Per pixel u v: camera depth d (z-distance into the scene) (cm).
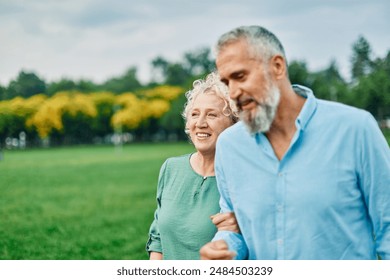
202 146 366
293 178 281
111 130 11875
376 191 279
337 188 276
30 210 1672
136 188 2212
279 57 279
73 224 1392
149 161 4194
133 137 12519
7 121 9306
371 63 5278
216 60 283
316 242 278
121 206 1695
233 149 302
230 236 310
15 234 1262
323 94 5225
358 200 283
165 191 388
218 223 318
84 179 2717
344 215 279
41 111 9775
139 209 1619
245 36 275
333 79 6244
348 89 4972
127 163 4003
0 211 1652
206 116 364
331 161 278
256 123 276
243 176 297
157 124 11994
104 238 1181
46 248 1097
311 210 277
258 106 275
